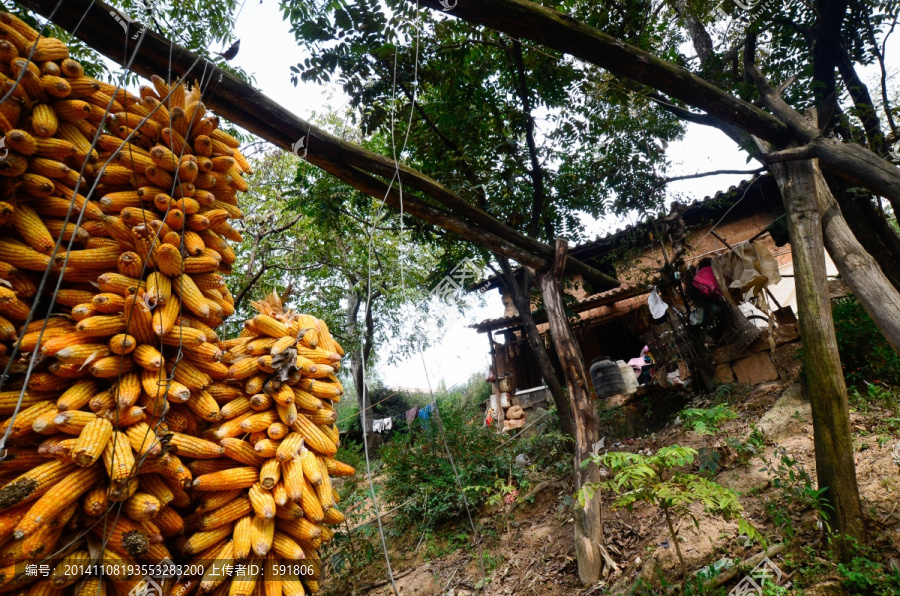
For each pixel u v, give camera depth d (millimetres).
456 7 3096
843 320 5355
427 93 6383
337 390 2449
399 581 5031
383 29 4738
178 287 2057
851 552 3268
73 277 1943
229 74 3170
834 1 4699
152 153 2090
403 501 6223
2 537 1555
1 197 1796
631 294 8773
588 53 3467
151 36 2688
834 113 5113
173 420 2002
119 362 1860
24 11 2822
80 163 2031
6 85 1793
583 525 4328
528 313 6953
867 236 5324
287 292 2738
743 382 6133
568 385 4969
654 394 6730
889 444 4078
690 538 3926
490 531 5277
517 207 6816
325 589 5234
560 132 6664
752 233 9008
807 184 4246
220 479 2018
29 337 1745
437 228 6758
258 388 2236
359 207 6848
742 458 4574
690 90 3838
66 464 1672
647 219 6836
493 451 6336
